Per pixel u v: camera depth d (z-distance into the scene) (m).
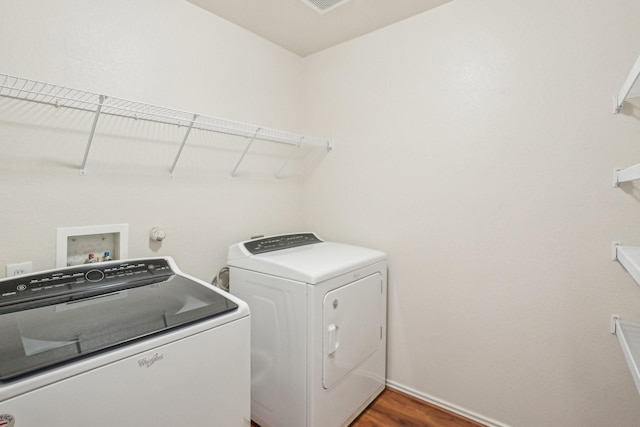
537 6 1.52
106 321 0.97
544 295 1.55
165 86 1.67
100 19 1.44
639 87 1.14
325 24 2.00
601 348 1.43
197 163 1.85
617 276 1.38
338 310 1.57
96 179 1.46
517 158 1.60
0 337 0.85
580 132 1.44
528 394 1.61
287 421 1.54
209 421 1.07
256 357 1.68
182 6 1.74
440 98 1.82
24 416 0.70
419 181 1.92
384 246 2.08
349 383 1.68
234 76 2.00
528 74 1.56
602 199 1.40
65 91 1.33
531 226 1.57
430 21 1.84
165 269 1.50
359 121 2.16
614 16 1.36
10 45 1.21
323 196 2.38
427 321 1.92
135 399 0.88
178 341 0.97
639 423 1.36
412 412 1.84
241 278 1.75
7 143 1.23
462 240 1.78
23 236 1.27
